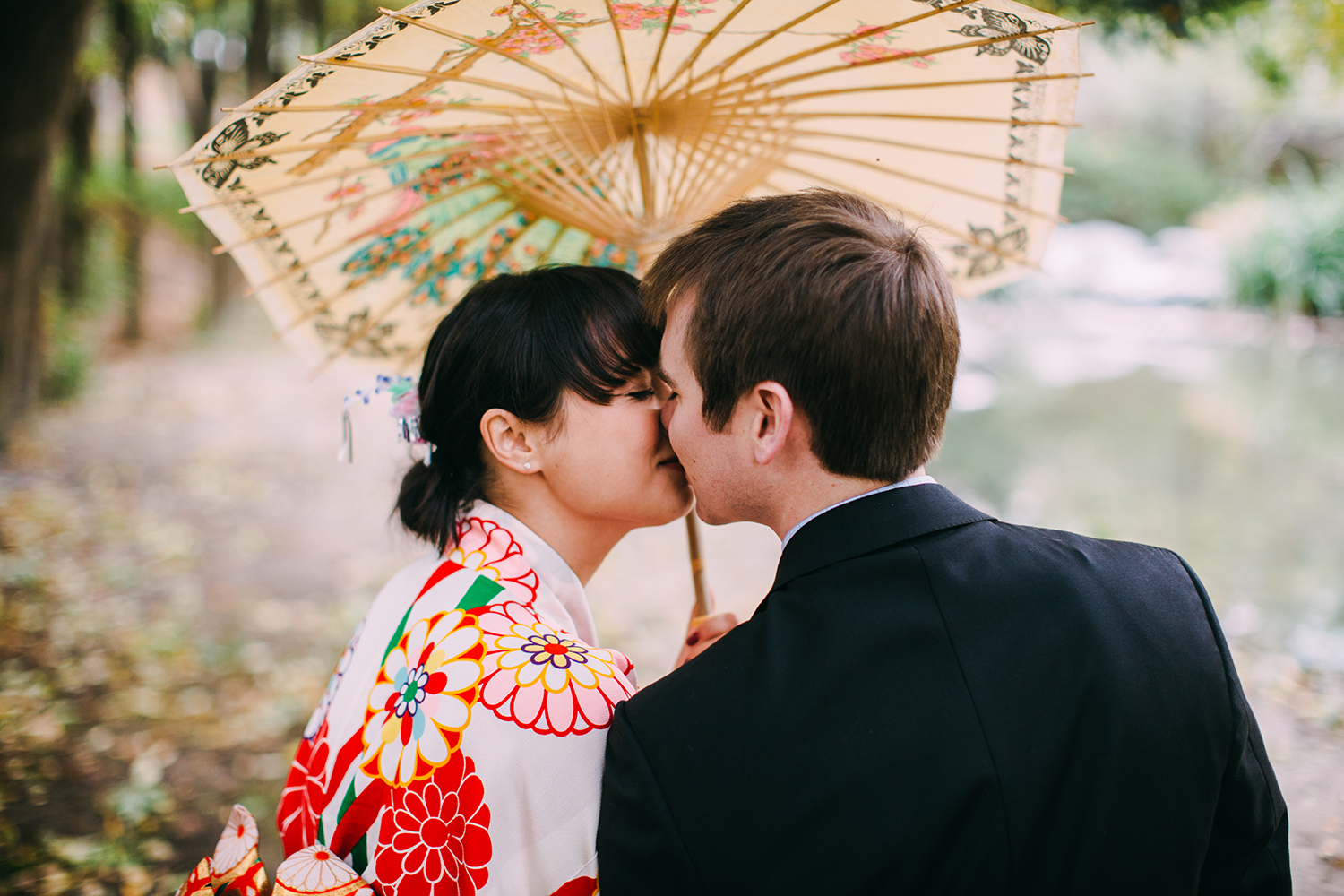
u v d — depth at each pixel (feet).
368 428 28.78
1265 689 10.48
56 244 33.35
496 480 4.09
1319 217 43.93
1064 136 4.59
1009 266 5.42
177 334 43.04
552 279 3.95
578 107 4.65
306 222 4.92
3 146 18.85
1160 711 2.79
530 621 3.58
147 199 42.65
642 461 3.93
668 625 14.79
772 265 2.96
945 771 2.61
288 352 41.57
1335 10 12.65
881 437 2.99
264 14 41.63
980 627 2.80
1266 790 3.07
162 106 73.72
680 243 3.32
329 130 4.19
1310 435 26.07
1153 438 26.08
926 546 2.97
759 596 16.03
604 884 2.97
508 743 3.19
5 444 22.70
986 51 4.23
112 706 12.02
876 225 3.12
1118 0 9.03
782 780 2.68
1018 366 35.91
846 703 2.72
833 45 4.21
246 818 4.09
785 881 2.63
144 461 24.12
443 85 4.13
